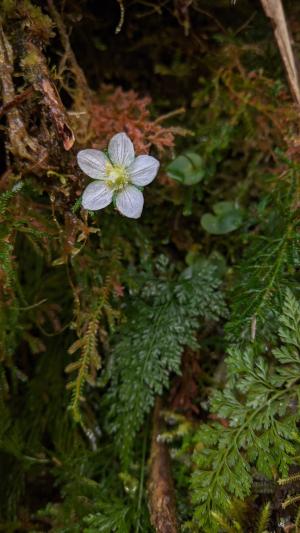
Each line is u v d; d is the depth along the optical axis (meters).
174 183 0.32
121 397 0.29
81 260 0.29
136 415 0.29
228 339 0.27
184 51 0.33
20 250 0.31
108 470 0.30
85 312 0.29
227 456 0.26
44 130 0.27
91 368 0.29
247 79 0.32
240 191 0.32
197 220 0.33
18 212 0.28
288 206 0.29
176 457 0.29
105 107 0.31
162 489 0.28
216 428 0.26
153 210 0.32
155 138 0.30
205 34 0.33
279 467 0.25
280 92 0.31
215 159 0.32
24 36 0.27
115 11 0.32
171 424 0.30
